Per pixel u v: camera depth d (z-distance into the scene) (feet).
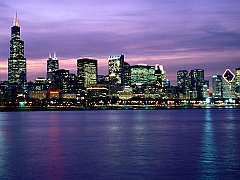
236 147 281.74
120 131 444.14
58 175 182.60
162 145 296.30
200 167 199.93
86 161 219.82
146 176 179.83
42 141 331.16
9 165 208.44
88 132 431.43
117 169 195.52
